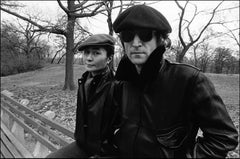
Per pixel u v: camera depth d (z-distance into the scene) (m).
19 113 3.79
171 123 1.02
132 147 1.08
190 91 1.00
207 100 0.97
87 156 1.49
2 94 5.07
